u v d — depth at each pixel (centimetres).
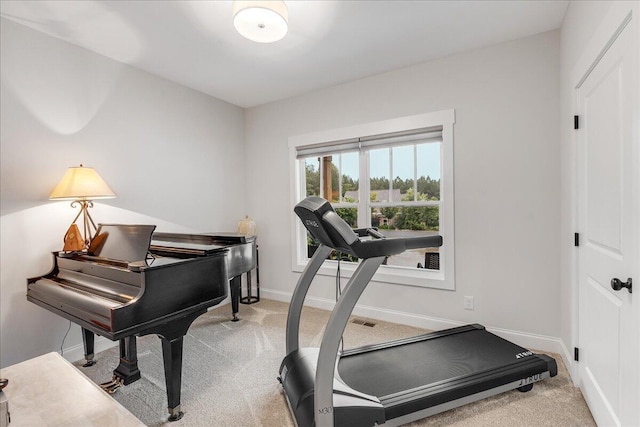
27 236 232
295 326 214
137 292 167
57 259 225
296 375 184
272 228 405
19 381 128
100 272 192
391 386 183
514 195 262
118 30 239
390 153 334
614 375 146
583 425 170
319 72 317
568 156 217
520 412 181
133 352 213
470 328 265
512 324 266
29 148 233
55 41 246
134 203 300
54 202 246
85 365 241
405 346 235
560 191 244
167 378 178
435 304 299
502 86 265
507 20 232
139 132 304
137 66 299
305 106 372
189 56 281
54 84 246
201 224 366
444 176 291
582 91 189
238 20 195
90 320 164
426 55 284
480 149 275
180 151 343
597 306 167
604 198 157
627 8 125
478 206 277
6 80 221
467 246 282
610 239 150
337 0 207
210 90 360
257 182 416
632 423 128
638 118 119
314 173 388
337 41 259
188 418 179
